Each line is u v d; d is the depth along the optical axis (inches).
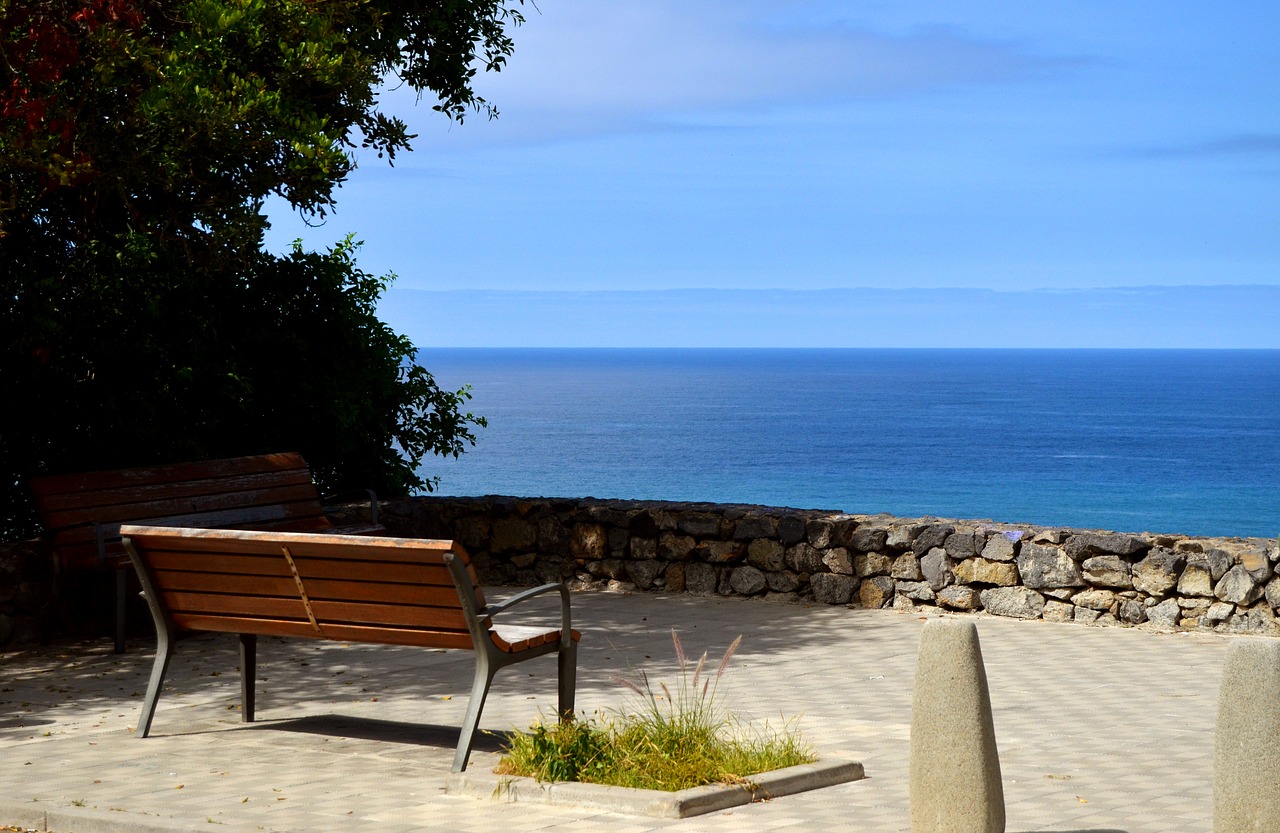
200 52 406.3
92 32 378.0
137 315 457.7
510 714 287.0
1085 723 274.7
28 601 381.4
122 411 449.1
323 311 520.1
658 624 409.7
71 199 464.1
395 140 524.4
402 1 522.3
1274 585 375.9
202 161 422.6
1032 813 204.1
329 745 258.7
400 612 249.3
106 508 386.9
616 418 5890.8
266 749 255.4
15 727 278.8
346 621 257.8
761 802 212.1
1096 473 3597.4
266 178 442.0
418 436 564.1
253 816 206.1
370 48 510.9
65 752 254.1
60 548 372.5
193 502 409.7
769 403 7367.1
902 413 6387.8
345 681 325.4
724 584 462.9
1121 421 5826.8
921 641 179.5
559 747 226.1
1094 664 342.0
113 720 285.4
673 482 3260.3
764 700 299.3
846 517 454.9
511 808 210.5
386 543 240.5
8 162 385.4
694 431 5064.0
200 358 470.6
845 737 260.4
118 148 407.8
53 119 385.1
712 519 463.2
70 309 446.0
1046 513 2807.6
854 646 370.6
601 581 482.3
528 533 492.4
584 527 484.4
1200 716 281.0
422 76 552.7
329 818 204.8
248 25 406.9
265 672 338.6
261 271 506.6
